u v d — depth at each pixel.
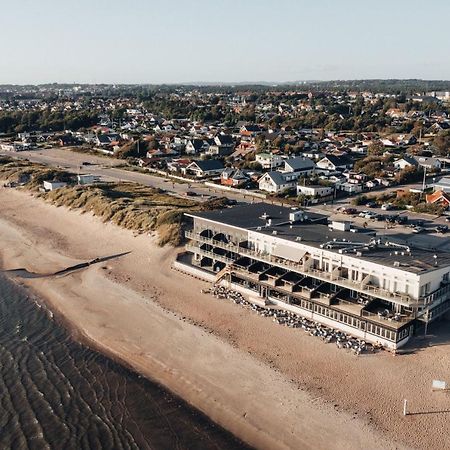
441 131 193.62
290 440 39.44
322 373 47.00
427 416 40.91
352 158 160.88
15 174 139.88
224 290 65.06
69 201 109.75
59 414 43.44
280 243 61.59
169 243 80.94
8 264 80.69
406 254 56.38
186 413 43.41
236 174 132.00
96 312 62.44
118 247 84.50
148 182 137.62
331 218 100.25
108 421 42.53
